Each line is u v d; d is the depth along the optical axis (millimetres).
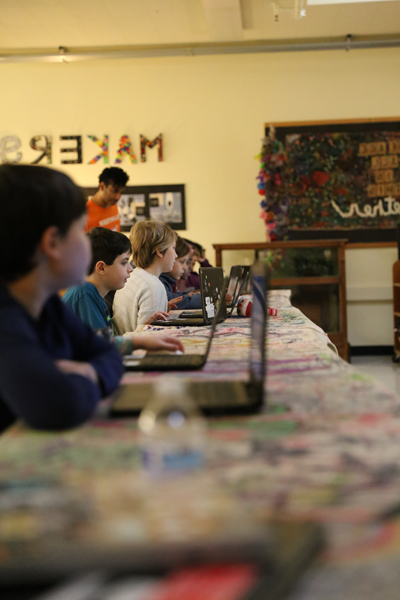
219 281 2457
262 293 914
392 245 5355
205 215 5453
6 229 888
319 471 613
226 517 507
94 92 5406
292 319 2199
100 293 2309
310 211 5371
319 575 411
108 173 4125
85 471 640
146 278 2572
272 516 508
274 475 606
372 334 5488
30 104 5422
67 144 5430
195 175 5438
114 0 4320
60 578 400
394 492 553
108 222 4281
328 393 957
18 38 5008
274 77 5367
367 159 5336
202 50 5020
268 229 5367
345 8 4539
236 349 1537
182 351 1430
